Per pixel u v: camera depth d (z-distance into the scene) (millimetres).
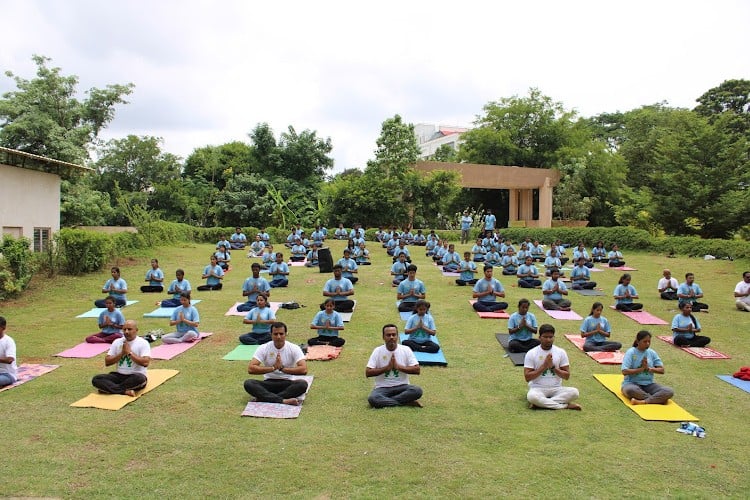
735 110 40062
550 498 5473
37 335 11727
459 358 10398
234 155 43094
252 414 7445
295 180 41531
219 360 10055
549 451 6512
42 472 5840
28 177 19328
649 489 5688
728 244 23562
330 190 34875
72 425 7035
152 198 38000
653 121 44188
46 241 20438
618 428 7254
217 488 5574
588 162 39312
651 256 25734
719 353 10867
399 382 8094
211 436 6770
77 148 25250
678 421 7516
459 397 8359
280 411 7566
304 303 15125
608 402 8227
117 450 6363
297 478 5781
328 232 31812
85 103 29984
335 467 6023
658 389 8188
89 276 18750
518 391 8680
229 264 21484
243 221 36125
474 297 14414
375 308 14516
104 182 37469
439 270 20859
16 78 27172
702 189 26719
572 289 17688
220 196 37219
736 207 26234
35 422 7117
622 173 39875
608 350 10766
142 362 8258
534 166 42969
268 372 8180
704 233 28266
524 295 16516
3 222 18109
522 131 42719
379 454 6352
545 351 8164
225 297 16141
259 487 5605
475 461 6215
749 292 14781
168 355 10273
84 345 10914
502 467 6082
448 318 13570
